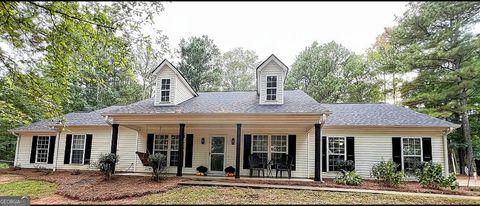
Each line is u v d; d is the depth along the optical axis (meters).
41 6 6.91
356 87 26.17
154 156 11.13
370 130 13.64
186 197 8.15
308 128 13.24
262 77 13.05
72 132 16.12
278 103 12.62
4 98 14.20
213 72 31.55
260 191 9.06
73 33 8.20
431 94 18.52
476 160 21.28
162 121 12.47
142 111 12.73
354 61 27.53
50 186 10.88
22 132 16.91
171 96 13.69
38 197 8.76
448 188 10.48
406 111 14.49
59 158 16.03
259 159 13.17
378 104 15.94
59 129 16.09
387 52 24.86
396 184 10.79
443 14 13.42
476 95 18.47
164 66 13.99
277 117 11.45
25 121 10.09
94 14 7.58
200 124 12.77
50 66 9.32
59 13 7.30
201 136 14.16
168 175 12.50
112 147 12.62
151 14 7.72
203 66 31.12
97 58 9.77
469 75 16.12
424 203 7.58
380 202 7.62
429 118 13.41
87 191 9.11
